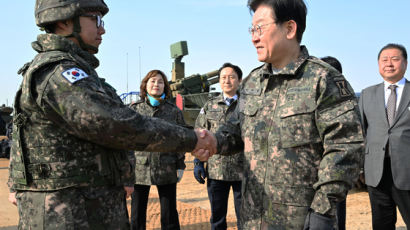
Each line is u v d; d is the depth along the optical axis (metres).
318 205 1.83
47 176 1.93
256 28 2.07
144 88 4.50
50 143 1.93
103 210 2.03
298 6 2.01
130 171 2.24
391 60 3.69
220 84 4.66
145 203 4.29
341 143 1.85
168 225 4.15
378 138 3.66
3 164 12.47
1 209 5.96
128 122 1.89
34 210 1.94
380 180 3.61
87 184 1.98
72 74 1.88
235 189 4.29
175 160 4.20
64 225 1.89
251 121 2.18
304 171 1.95
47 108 1.88
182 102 17.98
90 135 1.88
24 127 1.99
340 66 3.48
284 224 1.97
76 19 2.13
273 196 2.01
